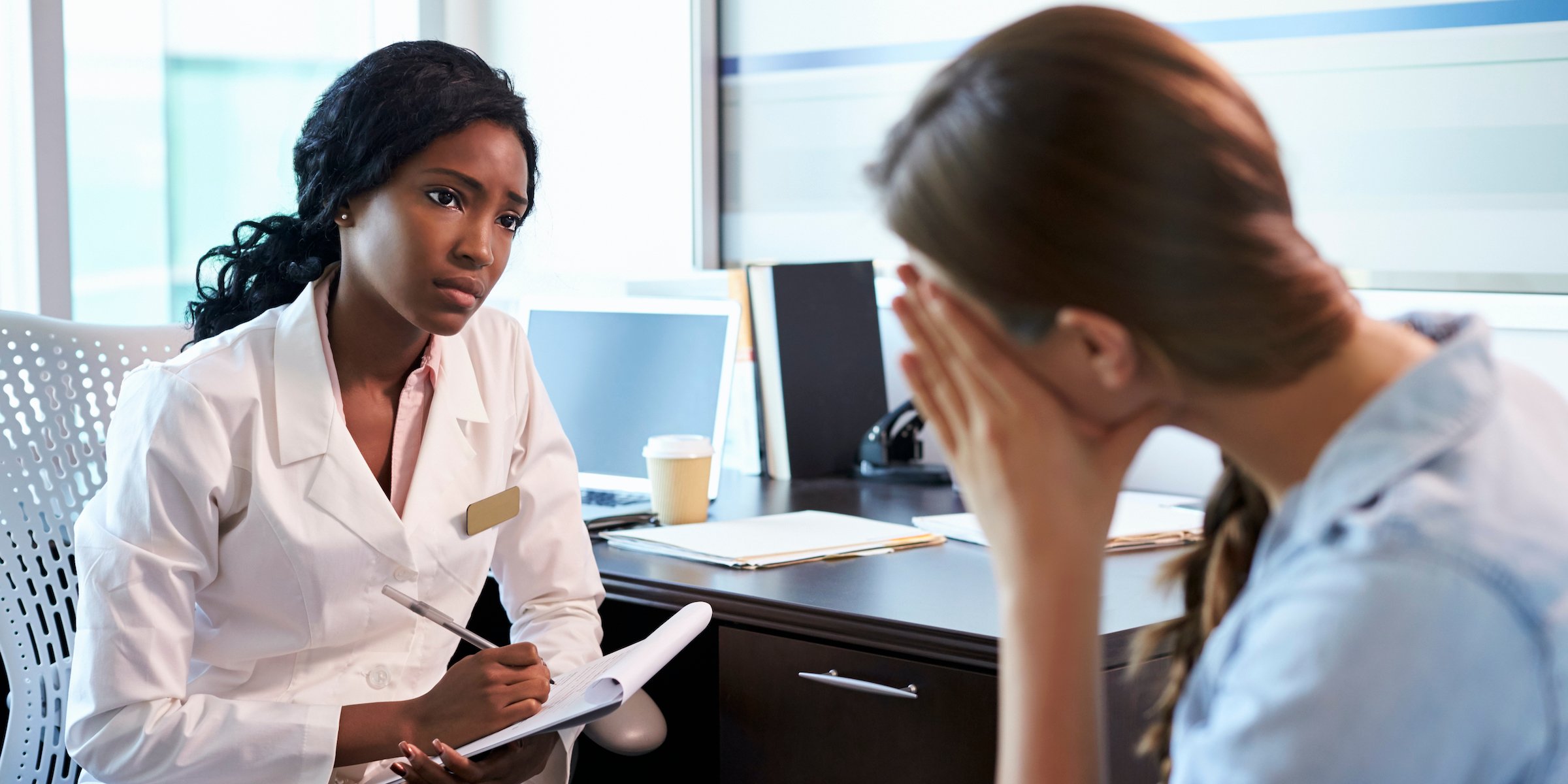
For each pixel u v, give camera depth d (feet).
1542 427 1.99
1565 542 1.77
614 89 8.37
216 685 3.96
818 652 4.25
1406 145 5.93
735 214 8.14
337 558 3.88
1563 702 1.72
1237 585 2.54
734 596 4.41
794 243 7.89
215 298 4.50
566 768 4.11
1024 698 2.25
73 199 6.76
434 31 8.48
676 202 8.13
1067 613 2.25
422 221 3.81
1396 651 1.70
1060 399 2.23
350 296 4.07
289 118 7.86
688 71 7.97
